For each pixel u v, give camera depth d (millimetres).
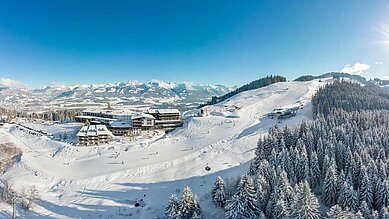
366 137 82250
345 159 71375
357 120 103625
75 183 84875
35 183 85562
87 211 69000
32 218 65688
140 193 76688
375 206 57062
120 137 133625
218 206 63969
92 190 80438
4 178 91812
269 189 60625
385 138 81000
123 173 89562
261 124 133375
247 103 197625
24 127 166875
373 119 103938
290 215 50312
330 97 146875
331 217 45500
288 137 87500
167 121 149750
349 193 55188
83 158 107000
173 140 124562
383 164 61688
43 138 136625
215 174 83438
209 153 101250
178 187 78438
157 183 81875
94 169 94875
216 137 121250
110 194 77250
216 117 148750
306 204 49094
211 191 67875
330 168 61719
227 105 198500
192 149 109688
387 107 138125
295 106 163500
